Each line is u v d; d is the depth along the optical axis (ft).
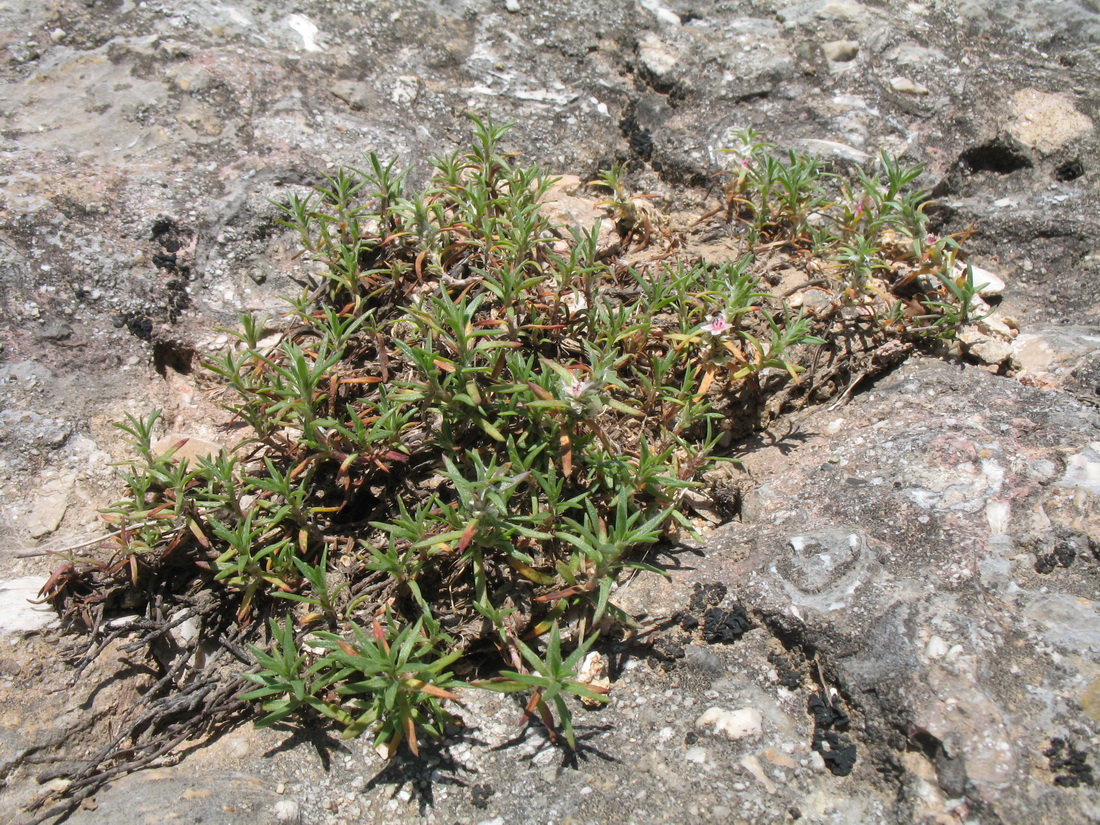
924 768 0.94
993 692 0.97
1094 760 0.91
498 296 1.30
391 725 1.01
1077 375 1.41
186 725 1.07
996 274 1.68
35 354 1.30
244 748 1.05
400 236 1.46
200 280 1.46
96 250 1.41
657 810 0.95
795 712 1.04
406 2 1.90
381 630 1.00
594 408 1.14
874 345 1.44
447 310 1.19
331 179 1.47
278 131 1.62
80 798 0.99
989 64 1.91
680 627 1.13
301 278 1.49
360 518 1.26
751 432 1.40
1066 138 1.78
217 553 1.18
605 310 1.33
